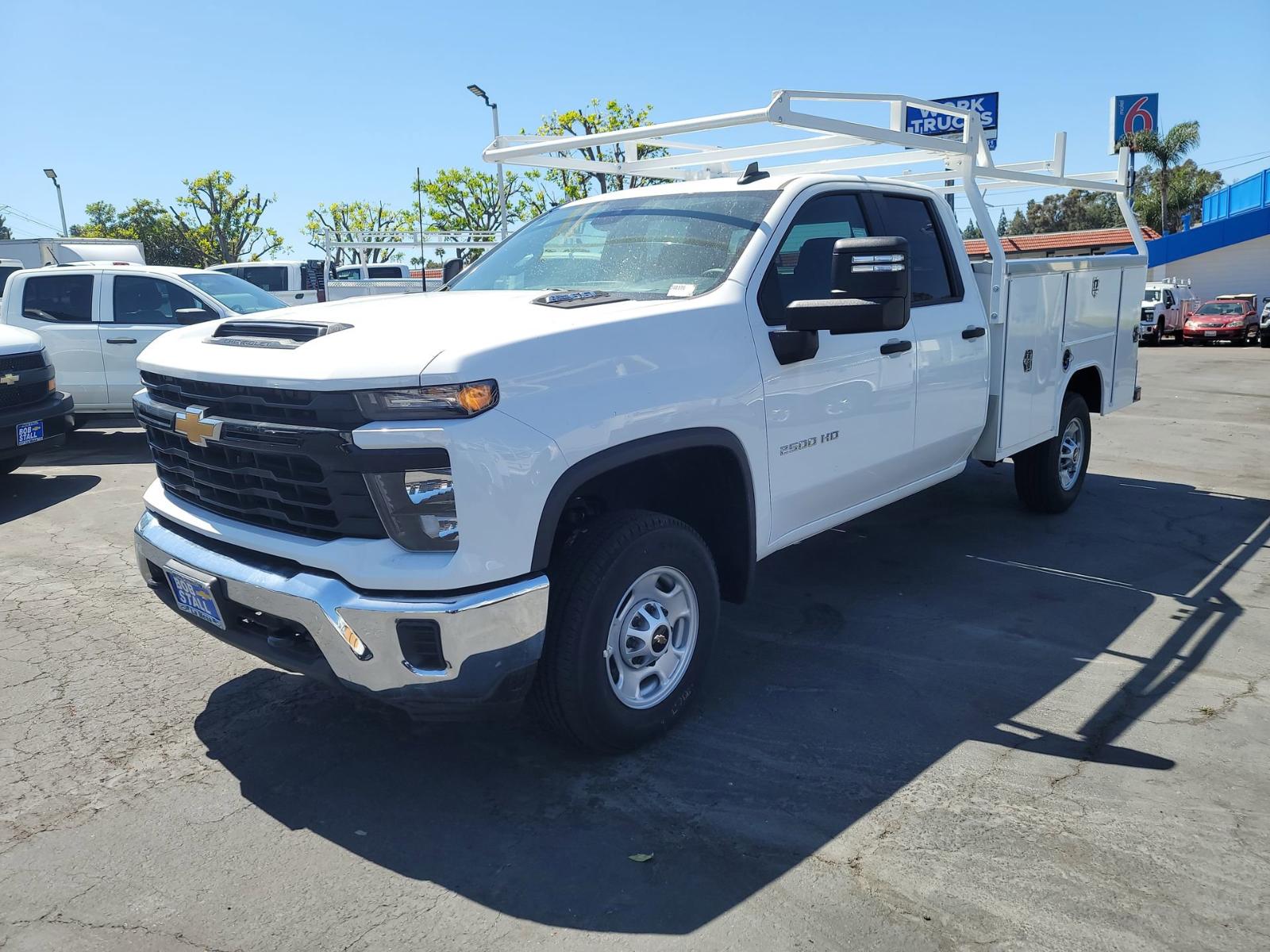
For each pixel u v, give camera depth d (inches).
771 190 160.9
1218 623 183.9
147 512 143.0
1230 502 280.4
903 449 181.2
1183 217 2090.3
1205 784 125.9
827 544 235.9
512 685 114.5
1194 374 708.0
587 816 119.3
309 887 106.4
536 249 173.8
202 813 121.3
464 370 107.3
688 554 134.3
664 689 135.9
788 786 125.6
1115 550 232.2
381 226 1624.0
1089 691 154.7
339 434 108.9
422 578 107.8
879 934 97.2
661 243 158.4
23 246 735.7
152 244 1953.7
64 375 380.5
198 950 96.7
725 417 137.3
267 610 116.4
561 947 96.1
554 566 124.9
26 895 105.5
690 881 106.2
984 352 202.7
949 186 255.0
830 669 163.2
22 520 267.4
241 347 124.0
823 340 156.2
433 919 100.7
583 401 118.1
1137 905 101.4
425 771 130.7
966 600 197.2
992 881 105.6
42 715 148.9
